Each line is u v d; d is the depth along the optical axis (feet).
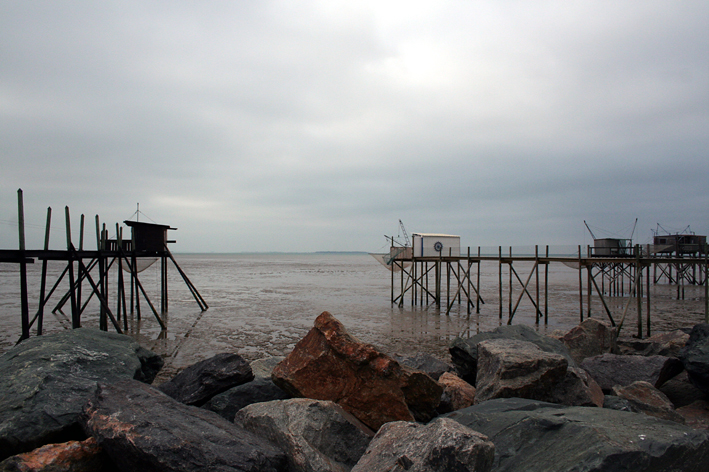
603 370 34.71
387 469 13.65
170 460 14.79
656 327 73.41
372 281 169.17
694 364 30.68
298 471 16.40
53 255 50.67
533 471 14.16
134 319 75.51
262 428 18.79
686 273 161.58
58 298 99.76
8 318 72.33
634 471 13.21
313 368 23.22
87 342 27.78
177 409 18.28
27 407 19.11
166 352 51.80
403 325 72.95
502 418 17.87
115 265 189.98
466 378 35.99
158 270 236.84
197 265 328.49
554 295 120.06
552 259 75.72
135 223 75.00
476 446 12.07
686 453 14.17
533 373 25.61
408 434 15.14
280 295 115.44
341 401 22.21
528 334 40.96
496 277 200.54
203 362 25.96
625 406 26.25
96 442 16.66
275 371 24.03
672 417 26.30
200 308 88.38
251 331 64.95
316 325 24.79
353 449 18.80
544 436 15.94
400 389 22.13
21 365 22.86
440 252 96.94
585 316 84.23
